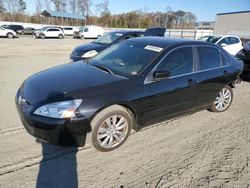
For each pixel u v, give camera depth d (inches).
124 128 139.4
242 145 149.8
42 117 115.9
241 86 303.3
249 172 123.1
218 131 167.9
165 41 169.9
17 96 139.2
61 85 129.1
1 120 166.7
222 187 111.7
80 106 119.0
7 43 813.9
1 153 127.6
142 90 137.9
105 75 143.0
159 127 169.0
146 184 111.0
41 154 128.7
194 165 126.7
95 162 124.9
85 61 177.5
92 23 2760.8
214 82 180.5
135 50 164.7
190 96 165.6
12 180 108.7
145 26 2802.7
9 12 2496.3
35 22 2397.9
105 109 127.7
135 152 135.9
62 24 2391.7
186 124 176.6
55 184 107.7
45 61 443.8
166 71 142.9
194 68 166.9
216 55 186.2
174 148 142.3
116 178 113.7
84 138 124.6
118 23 2795.3
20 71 335.6
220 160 132.4
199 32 1581.0
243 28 1421.0
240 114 201.5
